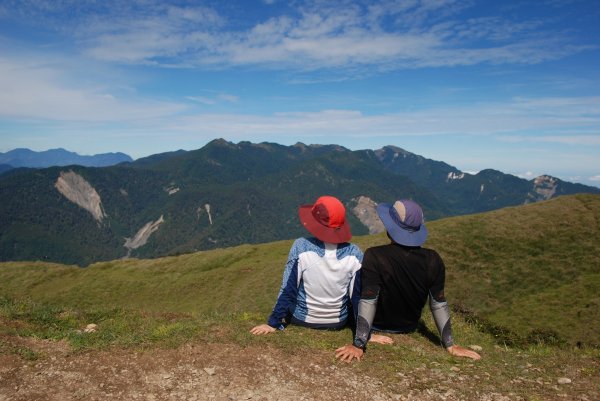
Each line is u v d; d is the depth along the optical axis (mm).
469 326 5172
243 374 2367
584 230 13633
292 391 2242
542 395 2229
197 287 18922
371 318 2539
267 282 16969
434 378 2396
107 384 2291
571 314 9625
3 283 22578
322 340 2732
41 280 22391
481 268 12938
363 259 2592
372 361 2533
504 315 10484
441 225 16078
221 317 3377
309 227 2637
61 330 3066
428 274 2602
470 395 2234
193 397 2193
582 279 11227
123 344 2674
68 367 2438
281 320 2820
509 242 13992
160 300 18312
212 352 2561
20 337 2793
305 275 2703
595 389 2279
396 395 2232
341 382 2322
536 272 12109
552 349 3246
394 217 2600
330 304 2750
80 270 23312
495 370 2520
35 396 2178
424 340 3029
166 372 2391
